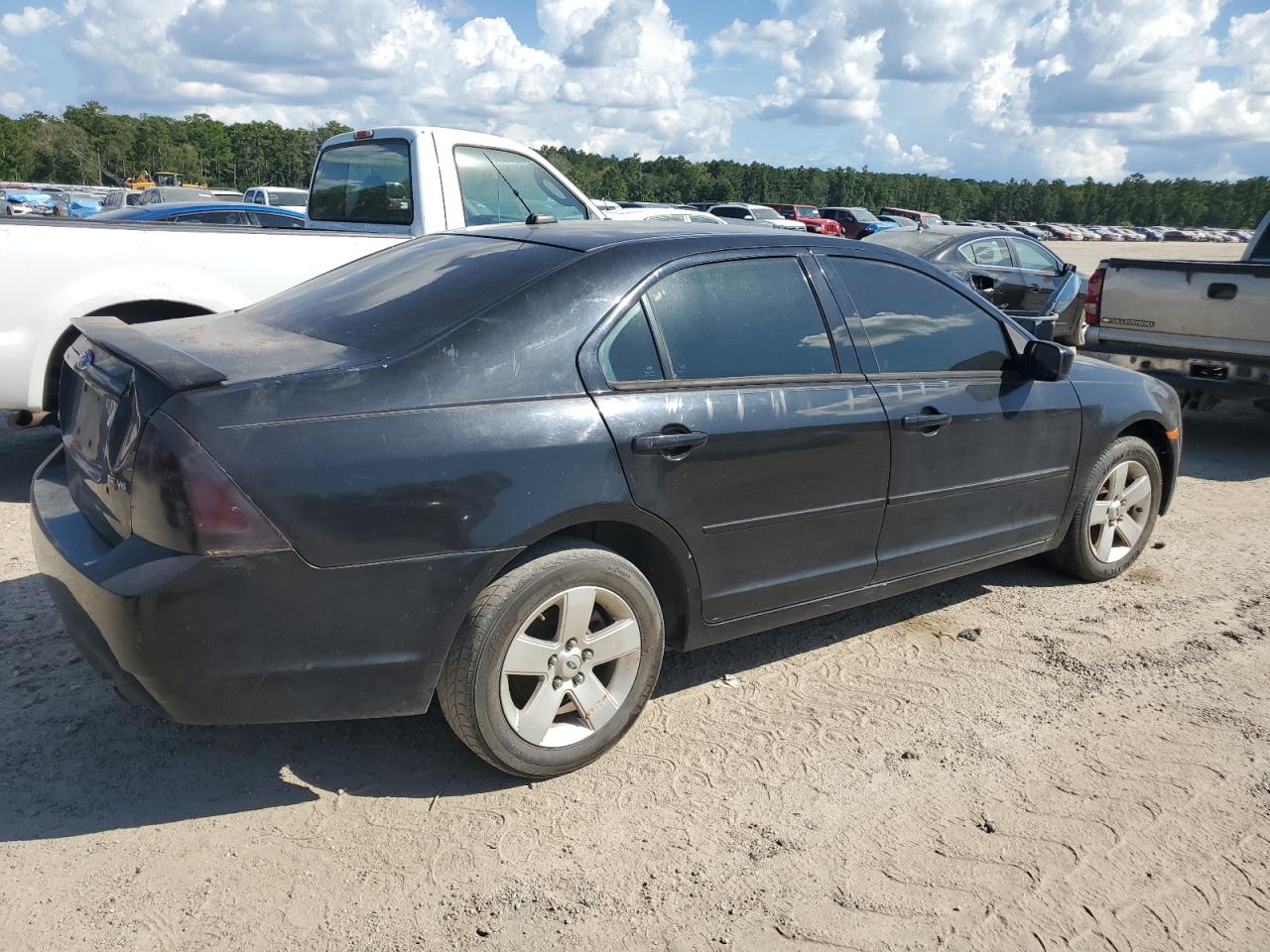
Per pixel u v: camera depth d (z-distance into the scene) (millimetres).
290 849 2768
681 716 3557
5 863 2662
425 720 3469
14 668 3674
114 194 32594
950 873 2764
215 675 2588
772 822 2957
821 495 3551
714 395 3287
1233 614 4602
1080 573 4879
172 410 2576
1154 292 8141
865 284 3859
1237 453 8102
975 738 3461
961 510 4078
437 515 2752
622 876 2711
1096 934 2557
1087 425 4539
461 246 3641
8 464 6297
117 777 3059
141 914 2498
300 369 2783
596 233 3500
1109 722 3596
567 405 2990
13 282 5070
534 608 2930
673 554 3230
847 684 3828
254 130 167625
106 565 2596
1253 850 2902
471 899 2600
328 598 2658
